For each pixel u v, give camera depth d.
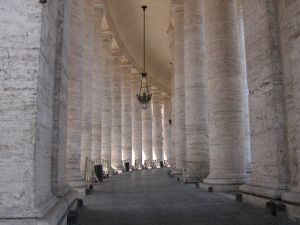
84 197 12.30
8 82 4.84
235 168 13.03
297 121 7.58
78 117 13.64
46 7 5.43
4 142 4.68
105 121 27.00
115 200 11.41
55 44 6.66
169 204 10.26
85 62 18.19
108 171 25.22
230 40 13.66
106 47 27.28
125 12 29.81
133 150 39.38
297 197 7.14
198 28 18.25
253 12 9.48
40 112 5.02
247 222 7.25
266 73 8.75
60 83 6.95
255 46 9.35
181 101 22.47
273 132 8.36
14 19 5.02
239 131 13.23
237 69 13.59
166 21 32.69
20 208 4.53
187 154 17.83
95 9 22.77
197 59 17.92
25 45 4.96
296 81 7.62
